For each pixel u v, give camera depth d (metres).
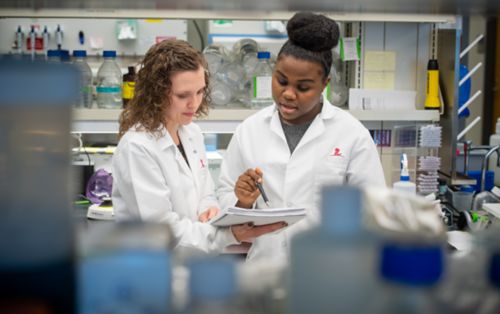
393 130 2.91
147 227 0.72
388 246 0.67
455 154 2.88
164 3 1.75
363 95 2.82
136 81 2.00
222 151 2.87
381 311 0.68
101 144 3.18
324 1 1.73
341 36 2.91
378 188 0.74
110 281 0.66
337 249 0.68
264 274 0.77
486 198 2.61
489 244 0.76
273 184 2.07
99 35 3.31
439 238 0.69
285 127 2.13
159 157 1.94
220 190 2.20
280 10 2.01
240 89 2.89
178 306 0.68
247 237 1.86
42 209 0.65
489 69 5.26
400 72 2.90
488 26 5.19
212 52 2.88
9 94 0.64
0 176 0.64
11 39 3.25
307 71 1.82
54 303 0.65
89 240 0.69
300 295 0.69
